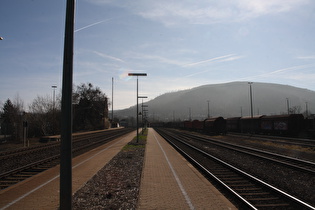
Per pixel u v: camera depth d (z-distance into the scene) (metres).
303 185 9.59
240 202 7.34
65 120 4.86
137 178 10.59
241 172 11.38
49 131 46.44
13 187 9.12
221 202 7.16
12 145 30.14
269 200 7.64
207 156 17.98
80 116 67.25
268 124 40.06
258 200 7.65
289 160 15.59
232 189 8.97
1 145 30.45
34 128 44.78
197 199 7.44
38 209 6.77
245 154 19.00
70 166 4.85
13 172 12.18
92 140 34.69
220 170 12.86
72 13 5.08
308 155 18.11
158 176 10.78
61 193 4.80
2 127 38.50
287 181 10.20
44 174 11.57
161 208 6.66
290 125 35.19
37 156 19.00
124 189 8.84
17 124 36.75
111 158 17.00
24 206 7.02
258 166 13.94
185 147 24.98
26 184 9.59
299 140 29.30
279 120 37.31
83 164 14.46
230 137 40.12
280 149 21.91
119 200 7.55
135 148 23.67
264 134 41.75
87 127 68.25
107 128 86.31
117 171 12.24
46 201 7.45
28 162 16.02
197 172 11.67
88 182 9.91
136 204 7.04
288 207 6.98
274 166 13.70
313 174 11.41
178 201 7.25
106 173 11.77
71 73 4.97
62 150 4.85
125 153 19.81
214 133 48.16
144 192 8.24
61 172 4.83
